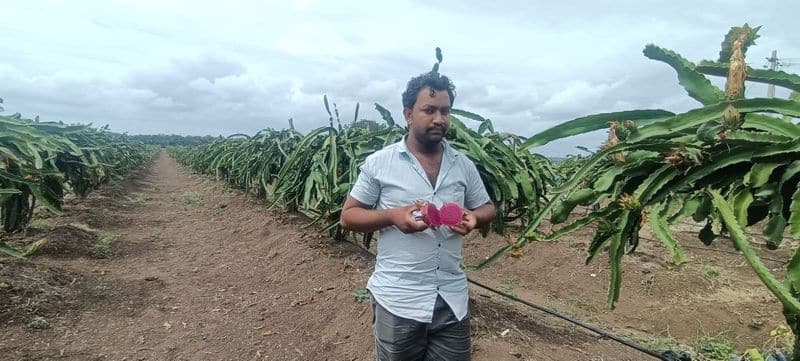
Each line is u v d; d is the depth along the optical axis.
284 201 7.47
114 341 3.59
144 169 28.05
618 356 3.72
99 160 9.31
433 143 1.95
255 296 4.70
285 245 5.98
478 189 2.11
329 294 4.36
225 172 13.91
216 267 5.76
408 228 1.78
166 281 5.10
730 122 1.11
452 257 1.99
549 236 1.46
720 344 4.27
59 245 5.85
